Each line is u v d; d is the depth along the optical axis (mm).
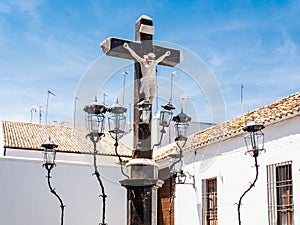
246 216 9586
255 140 7270
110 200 14906
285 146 8688
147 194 3662
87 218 14500
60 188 14336
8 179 13828
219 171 10695
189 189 11938
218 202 10641
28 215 13820
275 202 8852
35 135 16516
